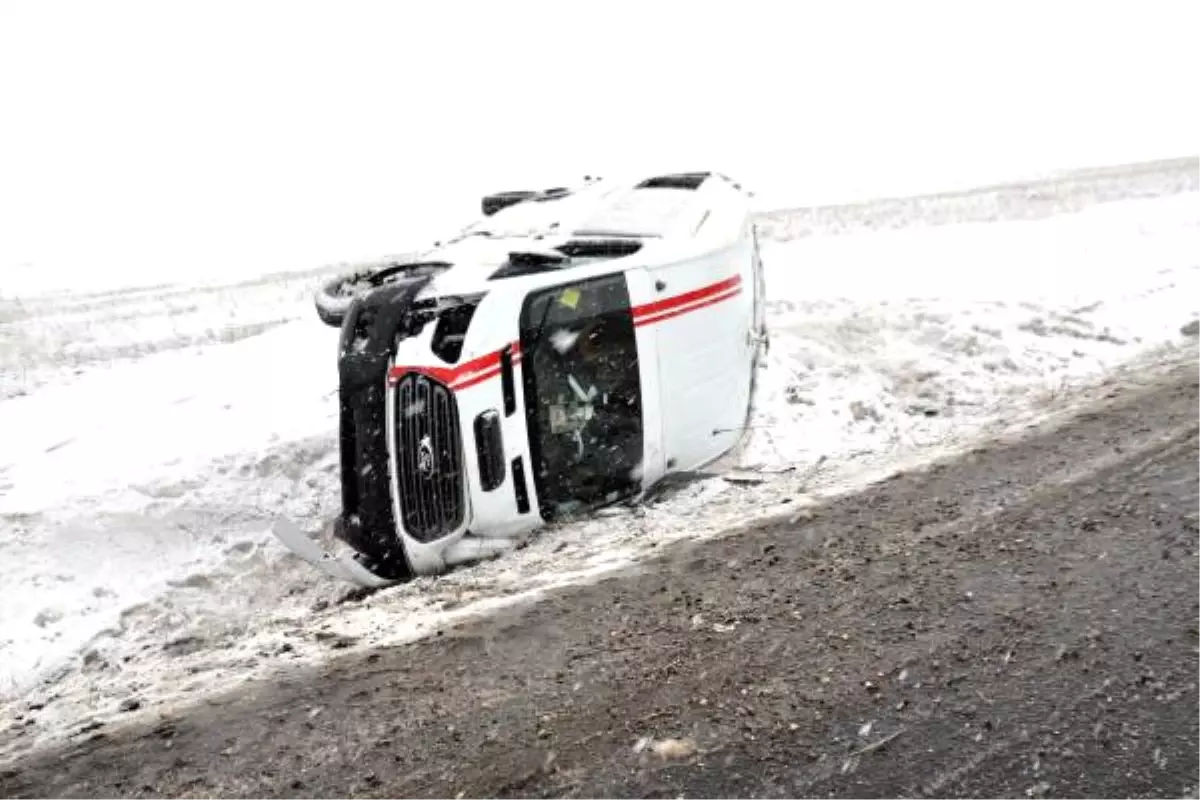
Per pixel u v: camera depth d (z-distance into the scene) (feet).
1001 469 18.02
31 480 21.24
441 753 10.66
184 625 17.03
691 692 11.44
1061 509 15.70
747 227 22.82
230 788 10.34
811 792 9.51
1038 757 9.74
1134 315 32.35
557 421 17.70
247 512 20.53
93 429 24.62
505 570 15.93
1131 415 20.48
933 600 13.10
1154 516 14.97
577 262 18.34
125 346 35.32
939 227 54.03
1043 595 12.92
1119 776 9.35
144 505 19.90
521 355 17.04
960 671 11.35
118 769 10.85
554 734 10.83
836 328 31.17
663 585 14.42
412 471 16.38
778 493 18.40
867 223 55.72
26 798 10.45
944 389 26.17
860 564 14.47
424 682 12.21
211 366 30.19
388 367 16.39
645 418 18.69
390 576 16.74
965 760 9.80
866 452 21.13
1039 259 43.29
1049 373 26.96
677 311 19.26
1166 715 10.19
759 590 13.94
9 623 17.04
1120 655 11.35
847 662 11.76
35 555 18.44
